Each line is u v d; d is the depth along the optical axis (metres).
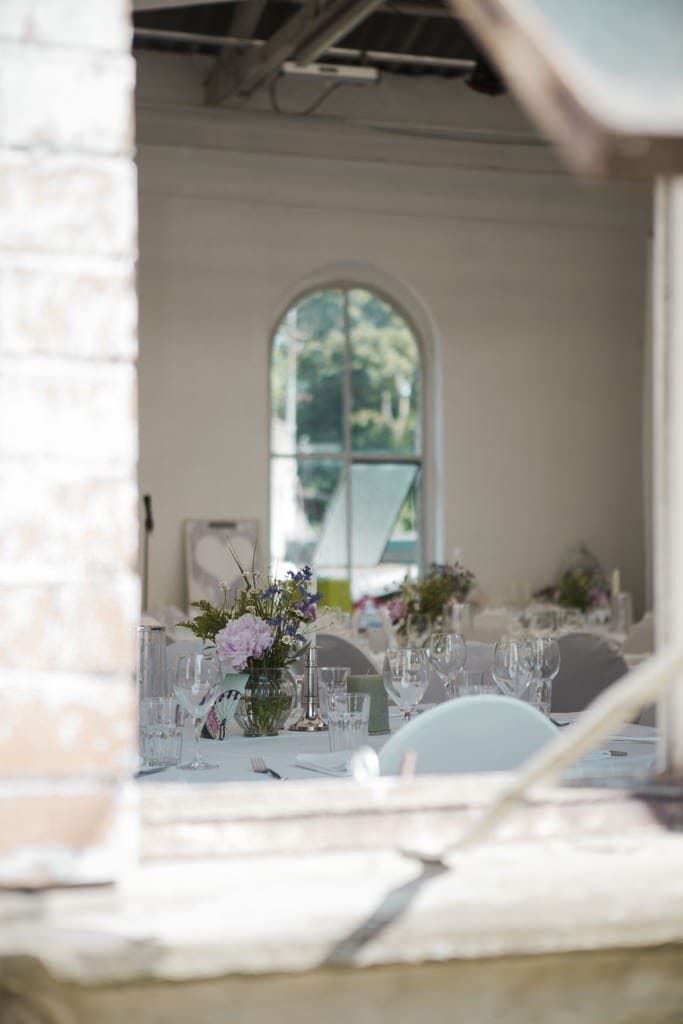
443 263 12.19
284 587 3.62
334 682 3.06
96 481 1.39
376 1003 1.41
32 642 1.37
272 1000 1.38
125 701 1.38
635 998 1.47
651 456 12.56
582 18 1.16
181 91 11.40
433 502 12.32
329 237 11.88
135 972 1.31
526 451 12.40
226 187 11.55
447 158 12.11
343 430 12.16
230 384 11.59
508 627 8.98
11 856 1.36
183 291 11.50
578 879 1.44
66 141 1.39
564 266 12.49
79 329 1.39
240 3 10.09
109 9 1.41
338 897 1.38
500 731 2.35
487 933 1.39
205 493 11.50
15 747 1.36
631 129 0.98
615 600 9.67
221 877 1.41
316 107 11.70
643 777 1.57
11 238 1.38
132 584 1.39
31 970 1.30
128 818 1.38
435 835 1.50
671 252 1.55
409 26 11.06
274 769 2.82
